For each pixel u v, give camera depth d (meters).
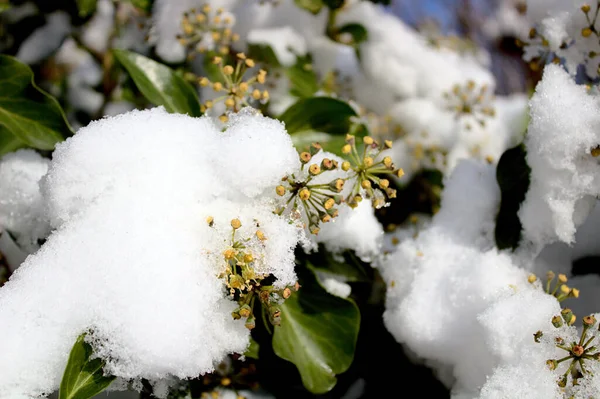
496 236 0.57
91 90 0.70
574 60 0.56
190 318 0.48
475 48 0.84
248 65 0.55
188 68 0.66
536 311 0.52
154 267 0.48
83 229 0.49
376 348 0.62
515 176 0.56
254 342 0.56
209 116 0.56
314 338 0.55
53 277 0.48
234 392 0.57
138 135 0.50
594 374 0.50
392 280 0.58
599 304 0.57
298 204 0.51
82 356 0.48
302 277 0.56
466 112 0.71
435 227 0.59
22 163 0.56
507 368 0.51
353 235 0.56
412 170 0.70
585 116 0.53
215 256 0.49
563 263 0.58
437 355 0.56
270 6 0.69
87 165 0.50
